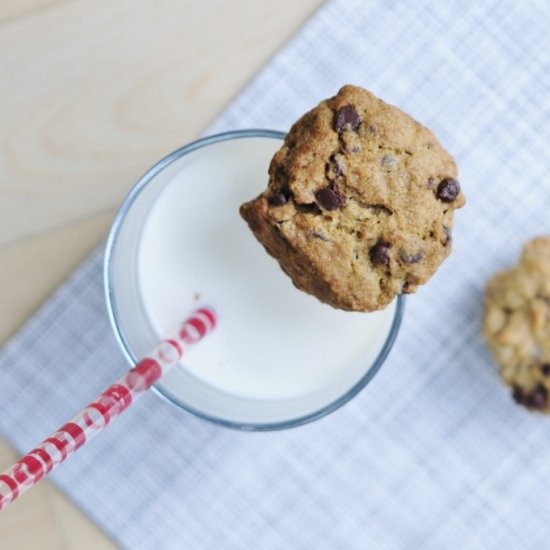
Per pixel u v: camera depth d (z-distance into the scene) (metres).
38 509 0.49
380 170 0.41
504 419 0.49
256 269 0.45
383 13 0.49
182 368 0.45
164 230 0.45
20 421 0.49
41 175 0.49
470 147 0.49
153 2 0.49
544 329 0.48
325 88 0.49
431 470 0.49
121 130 0.49
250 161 0.45
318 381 0.46
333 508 0.49
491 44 0.49
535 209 0.49
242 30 0.49
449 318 0.49
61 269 0.49
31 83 0.49
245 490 0.49
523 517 0.49
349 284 0.41
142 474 0.49
